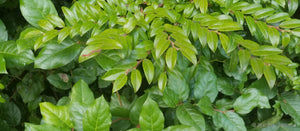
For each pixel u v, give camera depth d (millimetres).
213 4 555
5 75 757
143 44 476
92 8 486
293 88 682
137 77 451
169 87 519
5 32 529
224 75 732
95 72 672
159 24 464
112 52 479
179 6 536
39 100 766
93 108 364
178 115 485
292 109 697
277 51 485
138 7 517
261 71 475
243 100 525
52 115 368
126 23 452
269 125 751
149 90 574
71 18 487
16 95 804
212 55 675
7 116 728
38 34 475
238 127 503
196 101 543
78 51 497
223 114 518
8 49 477
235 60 542
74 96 459
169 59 418
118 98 604
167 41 433
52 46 481
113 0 515
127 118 528
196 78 595
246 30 692
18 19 826
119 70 459
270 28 508
